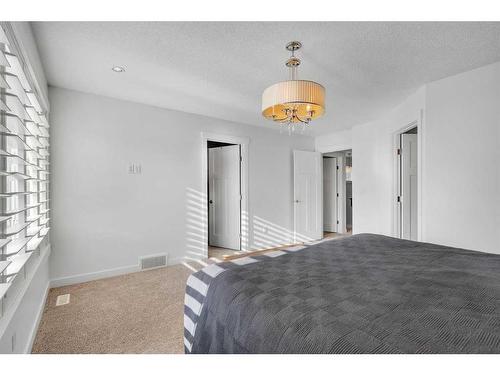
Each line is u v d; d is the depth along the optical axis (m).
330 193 6.63
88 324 2.10
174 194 3.77
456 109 2.66
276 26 1.86
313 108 2.22
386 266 1.44
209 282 1.35
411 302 0.99
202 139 4.05
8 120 1.41
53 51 2.18
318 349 0.78
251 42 2.06
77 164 3.04
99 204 3.18
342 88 3.01
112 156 3.27
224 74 2.63
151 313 2.29
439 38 2.02
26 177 1.46
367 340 0.78
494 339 0.75
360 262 1.53
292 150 5.31
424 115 2.91
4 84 1.08
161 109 3.66
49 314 2.26
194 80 2.78
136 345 1.82
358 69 2.53
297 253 1.75
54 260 2.89
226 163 4.86
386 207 4.08
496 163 2.43
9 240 1.09
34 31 1.89
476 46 2.14
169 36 1.98
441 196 2.78
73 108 3.02
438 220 2.80
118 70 2.54
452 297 1.02
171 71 2.56
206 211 4.08
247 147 4.63
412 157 3.82
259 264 1.52
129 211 3.39
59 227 2.93
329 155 6.55
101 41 2.04
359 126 4.63
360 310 0.94
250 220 4.68
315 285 1.19
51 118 2.89
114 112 3.29
